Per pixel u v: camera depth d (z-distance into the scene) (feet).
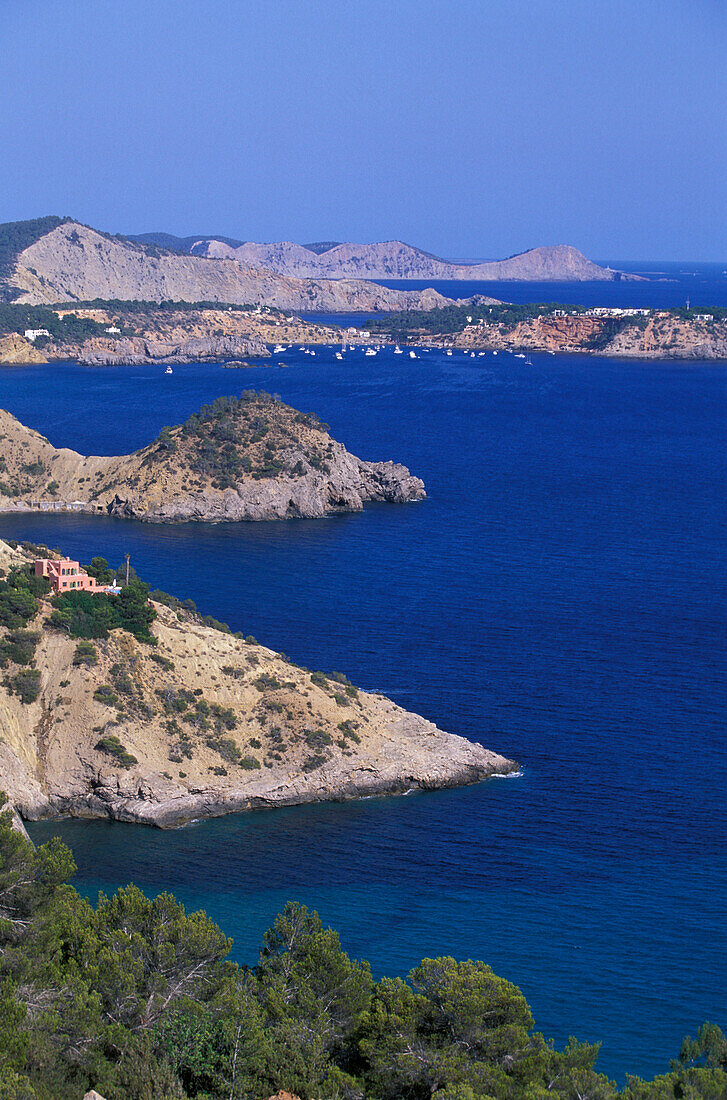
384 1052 230.27
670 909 318.04
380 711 412.57
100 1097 211.82
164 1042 230.48
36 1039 211.41
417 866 339.98
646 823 363.35
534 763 404.36
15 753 376.68
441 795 385.91
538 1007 279.69
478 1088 220.02
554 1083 222.07
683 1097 213.66
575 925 310.65
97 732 380.78
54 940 249.14
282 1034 235.61
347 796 385.70
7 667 400.47
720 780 390.83
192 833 361.10
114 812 369.71
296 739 392.68
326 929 287.89
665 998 284.00
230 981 247.70
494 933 307.17
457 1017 233.96
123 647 410.93
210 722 394.32
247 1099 223.71
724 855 345.31
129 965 241.14
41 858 270.05
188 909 315.17
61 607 424.46
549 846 350.84
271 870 337.93
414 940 303.48
